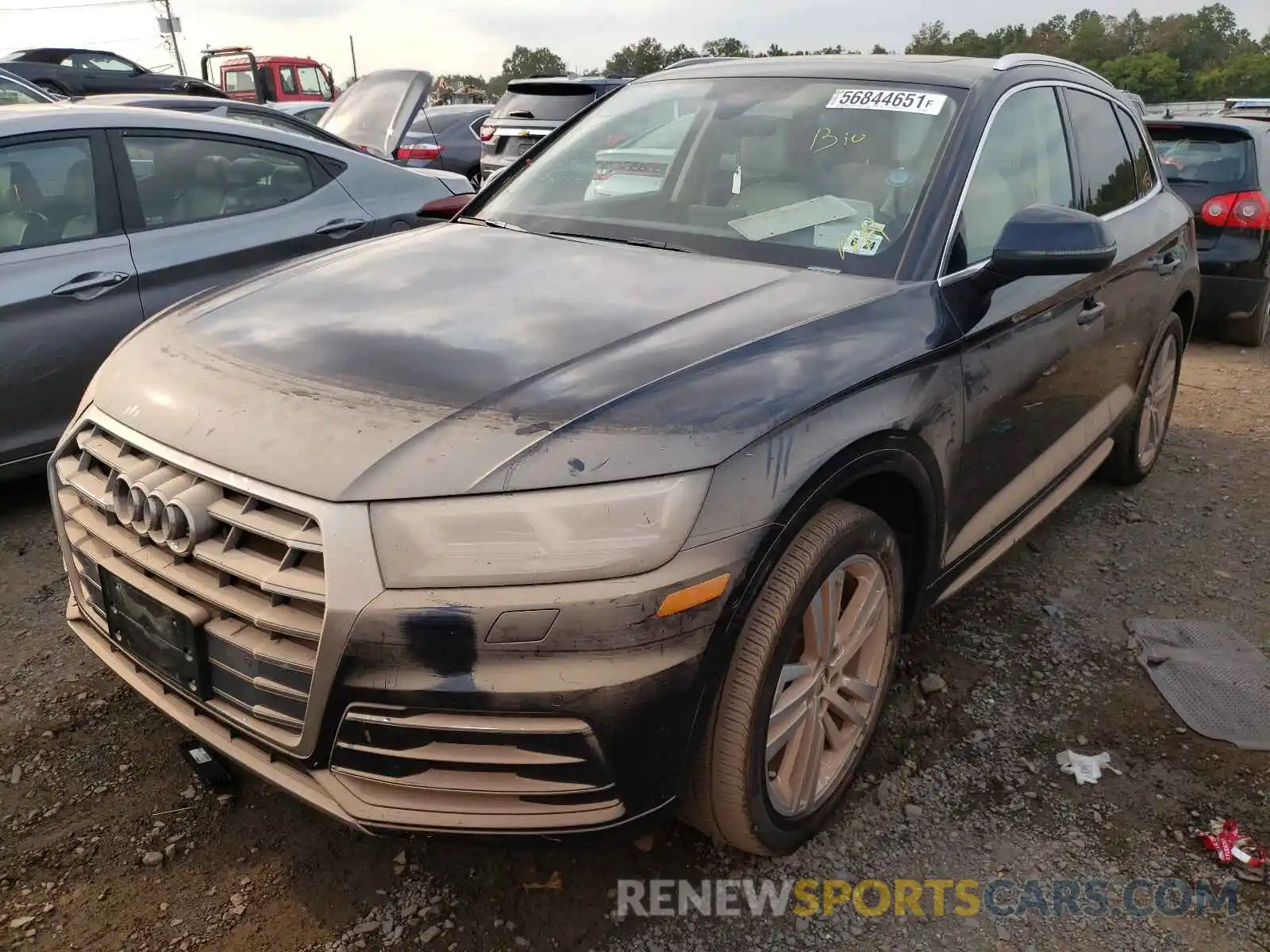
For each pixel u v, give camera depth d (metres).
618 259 2.72
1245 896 2.26
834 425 2.05
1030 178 3.16
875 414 2.16
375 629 1.71
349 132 8.00
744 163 3.04
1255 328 7.31
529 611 1.70
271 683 1.84
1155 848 2.39
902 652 3.16
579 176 3.34
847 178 2.85
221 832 2.33
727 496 1.83
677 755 1.85
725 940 2.10
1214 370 6.77
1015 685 3.03
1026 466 3.07
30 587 3.47
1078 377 3.28
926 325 2.42
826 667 2.27
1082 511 4.31
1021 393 2.83
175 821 2.36
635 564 1.74
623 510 1.76
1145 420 4.36
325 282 2.61
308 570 1.78
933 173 2.75
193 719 2.04
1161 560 3.87
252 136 4.64
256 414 1.94
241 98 21.81
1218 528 4.17
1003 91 3.05
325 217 4.81
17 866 2.21
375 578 1.71
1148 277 3.79
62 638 3.14
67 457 2.33
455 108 12.91
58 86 15.30
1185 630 3.35
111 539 2.08
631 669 1.75
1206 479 4.72
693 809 2.08
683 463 1.81
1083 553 3.92
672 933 2.11
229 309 2.48
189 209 4.36
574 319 2.25
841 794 2.41
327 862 2.26
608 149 3.36
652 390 1.92
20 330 3.76
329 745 1.80
